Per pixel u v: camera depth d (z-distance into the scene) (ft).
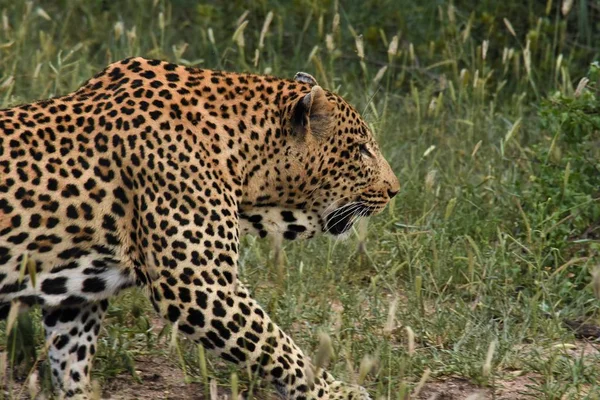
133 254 28.43
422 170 46.19
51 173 27.63
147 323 33.06
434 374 32.30
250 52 58.44
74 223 27.81
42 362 31.94
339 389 29.12
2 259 27.37
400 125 50.75
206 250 27.84
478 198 43.29
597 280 27.25
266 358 28.27
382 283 38.78
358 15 59.88
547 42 56.03
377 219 42.32
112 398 30.83
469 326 34.37
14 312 25.36
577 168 41.39
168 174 27.84
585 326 35.88
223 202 28.30
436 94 54.95
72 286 28.35
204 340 28.25
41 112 28.25
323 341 25.14
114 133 28.09
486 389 31.40
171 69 29.35
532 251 38.17
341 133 30.48
